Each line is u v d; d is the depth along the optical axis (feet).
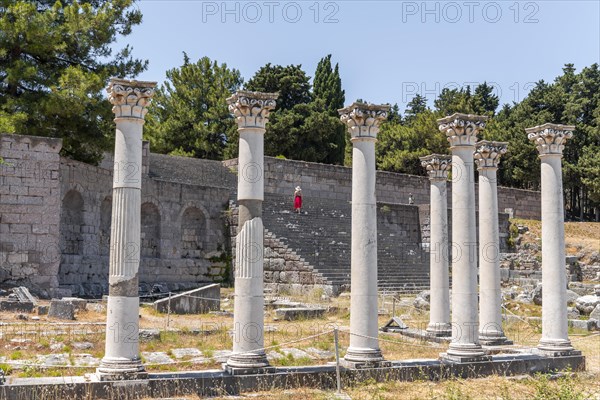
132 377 42.83
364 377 48.70
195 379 44.21
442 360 53.78
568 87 262.26
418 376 50.65
